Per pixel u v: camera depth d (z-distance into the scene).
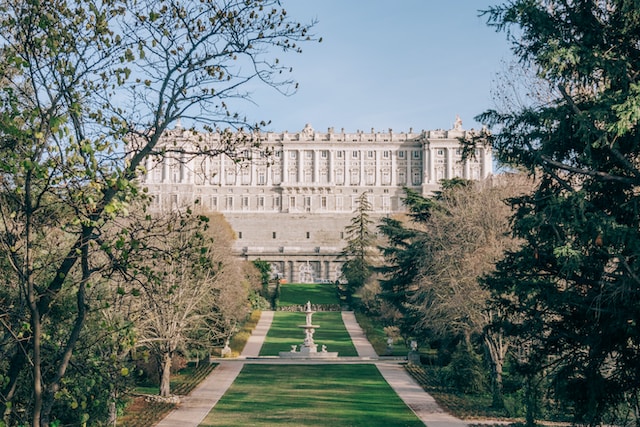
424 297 50.12
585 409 20.91
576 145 22.20
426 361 63.56
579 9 21.41
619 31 21.14
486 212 43.53
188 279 39.84
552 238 21.42
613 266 23.50
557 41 20.22
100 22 14.50
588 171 20.19
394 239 63.19
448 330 50.00
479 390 46.66
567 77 21.42
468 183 60.03
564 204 20.27
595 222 19.47
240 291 68.88
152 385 50.56
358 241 122.88
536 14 21.31
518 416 39.22
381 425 37.50
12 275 17.41
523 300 23.53
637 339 19.77
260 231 171.75
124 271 15.16
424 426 37.03
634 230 19.14
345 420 38.81
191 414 40.38
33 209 14.00
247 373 58.81
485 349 46.56
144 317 34.59
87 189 13.98
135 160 15.04
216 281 45.66
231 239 116.19
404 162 176.88
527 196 24.25
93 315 20.98
